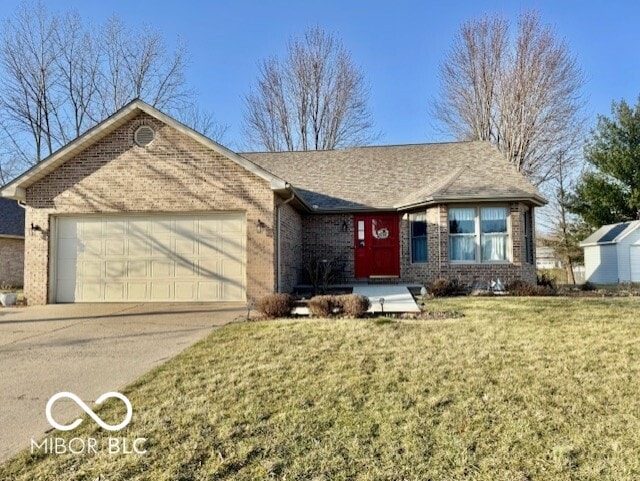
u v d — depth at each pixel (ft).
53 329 24.00
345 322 23.98
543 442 10.07
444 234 39.65
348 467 9.11
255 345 19.08
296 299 31.96
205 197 33.47
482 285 38.73
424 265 42.11
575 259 82.58
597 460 9.27
